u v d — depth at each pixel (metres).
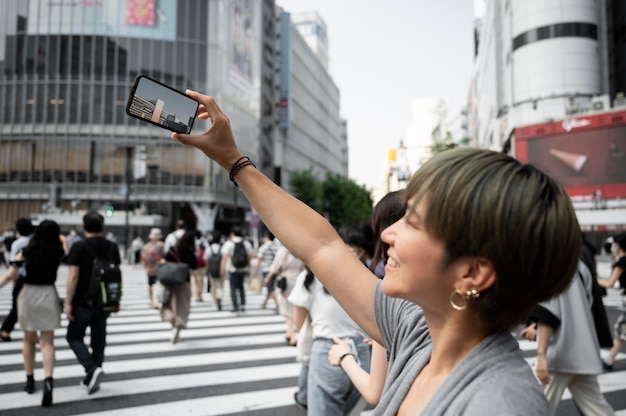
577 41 39.06
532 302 0.80
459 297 0.83
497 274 0.77
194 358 6.64
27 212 41.41
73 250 4.86
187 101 1.34
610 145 31.75
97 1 42.03
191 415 4.41
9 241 10.25
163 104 1.30
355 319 1.27
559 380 3.27
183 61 43.19
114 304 4.89
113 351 7.05
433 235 0.82
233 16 47.78
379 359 1.81
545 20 39.75
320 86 90.38
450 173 0.81
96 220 4.98
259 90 54.12
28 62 41.94
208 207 42.81
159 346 7.39
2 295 13.41
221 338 8.02
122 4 42.31
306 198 55.41
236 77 48.16
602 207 31.52
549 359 3.23
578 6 39.25
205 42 43.94
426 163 0.88
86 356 4.94
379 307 1.20
